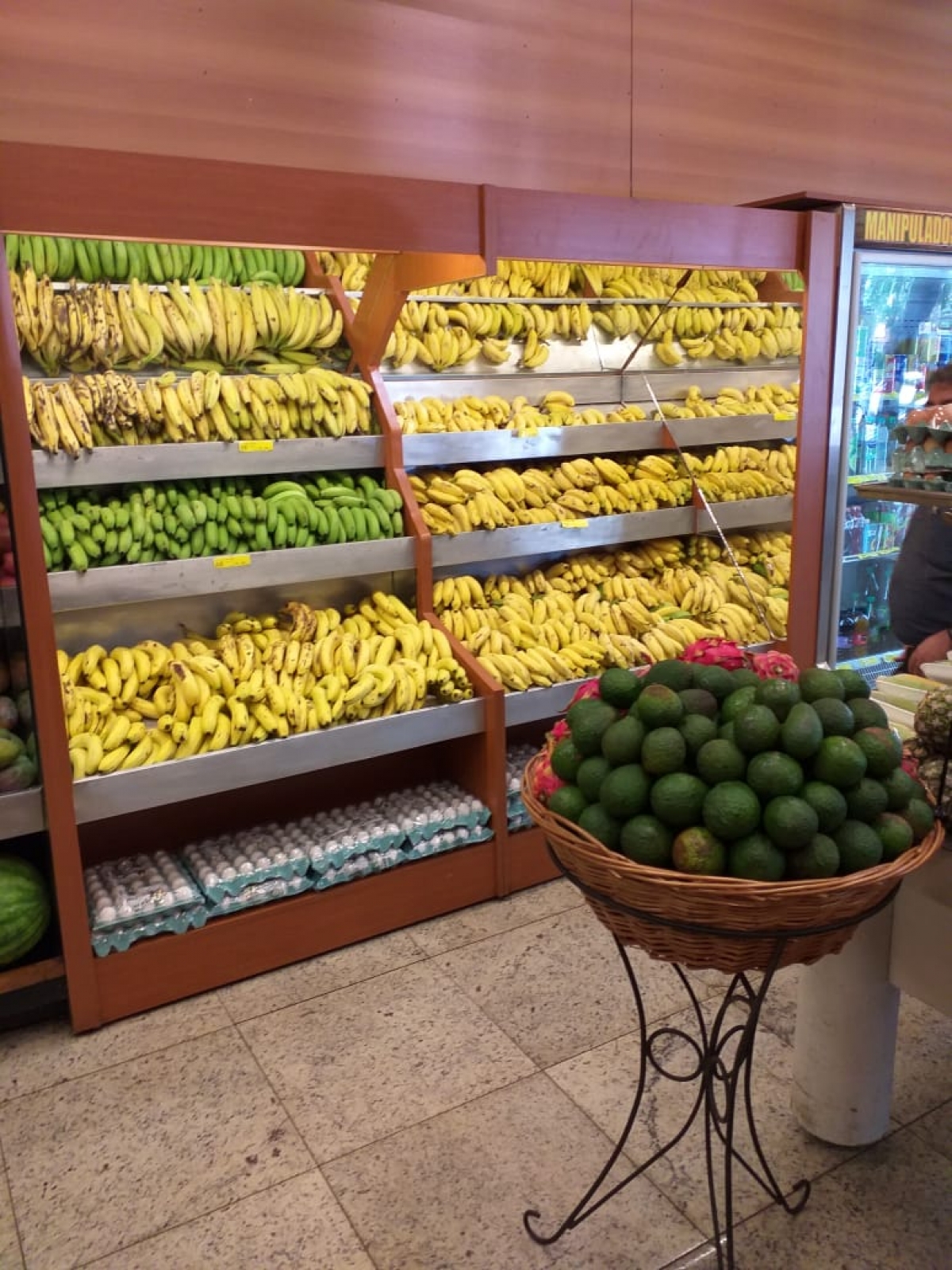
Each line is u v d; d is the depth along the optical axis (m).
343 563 2.99
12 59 3.06
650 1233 1.88
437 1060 2.38
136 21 3.21
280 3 3.44
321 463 3.04
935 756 1.80
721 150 4.57
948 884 1.80
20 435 2.21
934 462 1.80
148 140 3.31
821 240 3.18
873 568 4.49
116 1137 2.16
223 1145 2.13
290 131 3.54
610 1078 2.30
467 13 3.79
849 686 1.62
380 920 2.91
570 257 2.63
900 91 5.12
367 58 3.64
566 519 3.48
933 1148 2.08
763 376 3.89
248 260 3.28
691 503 3.79
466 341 3.56
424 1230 1.90
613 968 2.74
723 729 1.54
